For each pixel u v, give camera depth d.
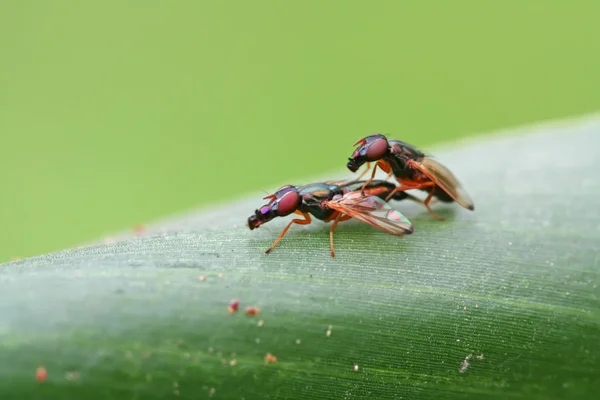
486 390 0.06
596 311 0.06
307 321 0.05
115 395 0.05
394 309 0.06
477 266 0.06
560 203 0.06
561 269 0.06
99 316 0.05
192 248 0.06
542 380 0.06
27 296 0.05
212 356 0.05
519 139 0.07
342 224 0.06
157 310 0.05
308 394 0.05
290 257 0.06
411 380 0.06
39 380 0.05
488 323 0.06
